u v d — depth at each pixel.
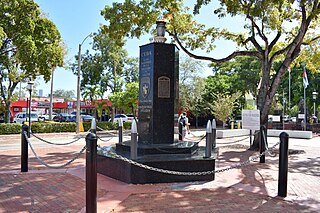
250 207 5.86
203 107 38.72
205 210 5.64
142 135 9.55
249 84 40.38
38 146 16.06
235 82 40.97
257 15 12.18
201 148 10.06
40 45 23.03
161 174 7.54
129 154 8.45
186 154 8.58
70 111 58.06
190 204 5.95
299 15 15.36
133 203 5.95
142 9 14.07
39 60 22.75
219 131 21.94
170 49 9.52
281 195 6.60
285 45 17.20
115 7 14.31
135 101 29.22
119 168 7.76
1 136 22.09
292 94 46.75
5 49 23.61
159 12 14.57
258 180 8.03
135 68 41.44
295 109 46.38
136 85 29.34
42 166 9.77
